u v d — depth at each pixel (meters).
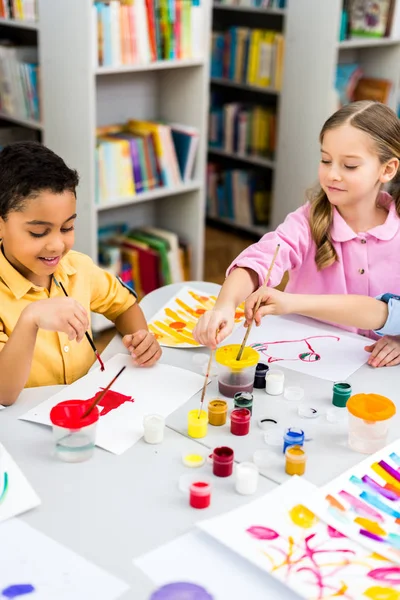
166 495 1.01
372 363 1.44
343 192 1.59
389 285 1.75
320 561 0.90
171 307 1.71
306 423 1.21
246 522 0.95
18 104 3.01
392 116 1.60
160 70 3.16
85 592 0.83
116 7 2.60
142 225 3.39
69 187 1.28
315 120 3.53
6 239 1.30
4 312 1.38
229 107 4.06
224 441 1.15
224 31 4.10
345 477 1.06
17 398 1.27
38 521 0.95
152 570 0.87
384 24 3.51
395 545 0.93
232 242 4.21
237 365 1.26
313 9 3.36
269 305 1.39
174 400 1.28
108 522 0.95
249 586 0.86
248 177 4.11
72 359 1.49
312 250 1.75
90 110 2.63
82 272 1.56
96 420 1.09
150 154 3.00
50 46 2.69
